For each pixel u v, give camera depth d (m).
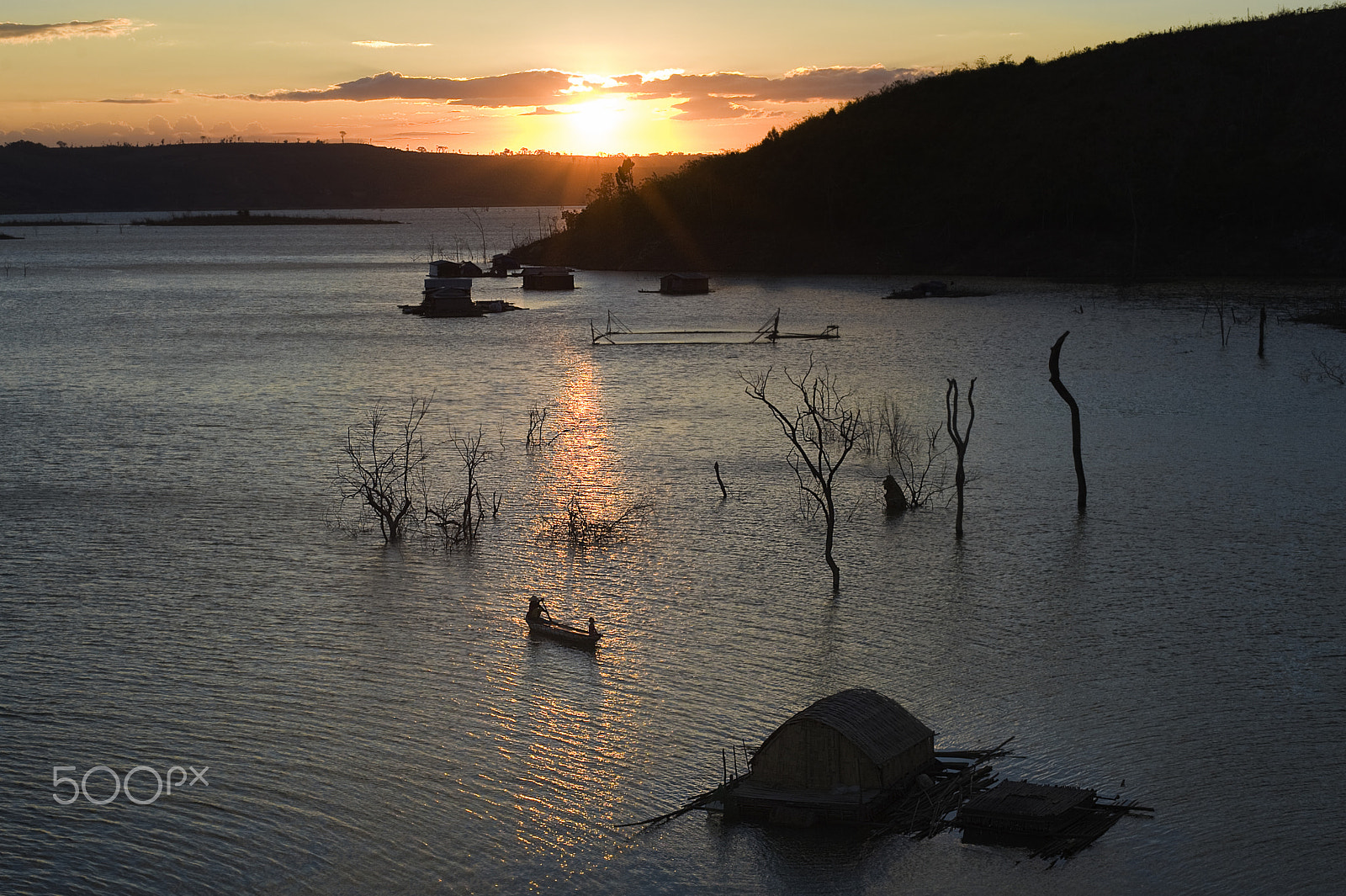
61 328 114.38
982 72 199.50
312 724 26.94
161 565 38.41
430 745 26.00
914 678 29.22
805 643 31.61
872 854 21.81
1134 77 174.12
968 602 34.44
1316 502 43.53
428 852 22.06
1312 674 28.81
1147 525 41.44
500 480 50.16
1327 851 21.42
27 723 26.92
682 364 85.75
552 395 72.81
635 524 42.97
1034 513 43.44
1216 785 23.77
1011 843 22.02
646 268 184.88
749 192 187.62
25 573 37.62
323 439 59.25
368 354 93.31
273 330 112.38
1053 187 156.75
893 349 90.81
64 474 51.53
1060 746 25.55
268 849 22.11
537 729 26.77
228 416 65.88
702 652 31.08
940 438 57.09
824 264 168.50
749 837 22.50
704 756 25.58
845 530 41.94
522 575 37.50
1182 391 67.69
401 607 34.53
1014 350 87.50
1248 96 161.62
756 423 62.19
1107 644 31.06
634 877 21.39
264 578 37.16
